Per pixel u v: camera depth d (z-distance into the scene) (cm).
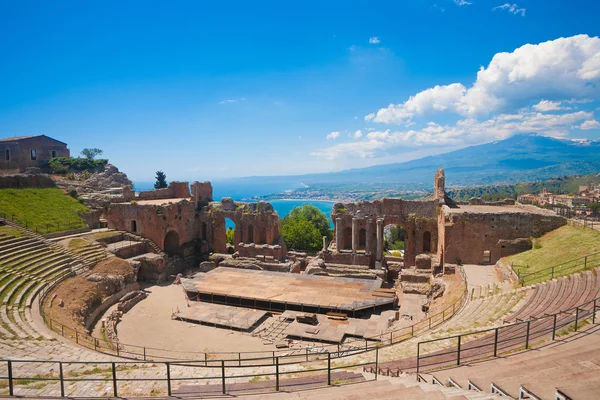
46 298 3581
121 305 4247
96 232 5762
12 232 4650
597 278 2591
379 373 1819
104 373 2145
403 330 3297
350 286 4644
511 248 4397
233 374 2119
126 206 6112
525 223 4391
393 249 10538
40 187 6388
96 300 4125
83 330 3306
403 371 1805
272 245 6034
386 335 3338
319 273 5362
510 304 2795
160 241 5938
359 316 3988
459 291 3697
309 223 7881
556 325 1880
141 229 6044
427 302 4034
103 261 4819
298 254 6381
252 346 3378
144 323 3928
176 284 5316
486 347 1920
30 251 4347
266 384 1659
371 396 1224
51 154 8925
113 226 6209
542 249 3959
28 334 2695
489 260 4503
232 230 8562
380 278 5066
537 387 1098
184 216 6412
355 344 3284
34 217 5391
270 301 4200
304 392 1412
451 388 1274
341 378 1689
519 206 5306
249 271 5338
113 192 7550
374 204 5791
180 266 6069
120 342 3425
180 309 4288
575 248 3488
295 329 3628
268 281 4856
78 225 5794
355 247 5625
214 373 2186
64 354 2430
